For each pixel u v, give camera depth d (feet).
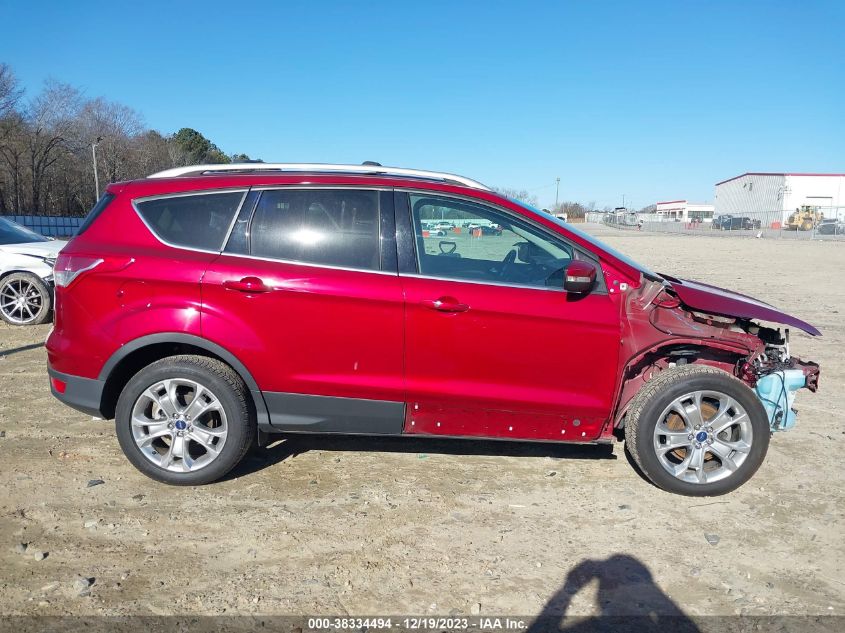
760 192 232.53
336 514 12.85
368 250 13.55
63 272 13.67
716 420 13.62
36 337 27.86
